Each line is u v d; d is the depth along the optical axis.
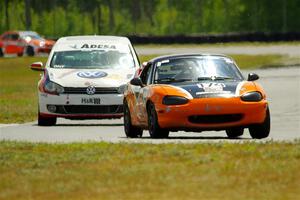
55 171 33.53
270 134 52.00
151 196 28.11
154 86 49.62
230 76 50.06
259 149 38.38
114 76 62.94
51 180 31.61
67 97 61.75
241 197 27.69
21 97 98.69
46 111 62.06
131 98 52.59
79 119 63.50
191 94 47.91
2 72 157.88
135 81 50.94
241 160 35.03
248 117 47.56
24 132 56.50
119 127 60.97
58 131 57.34
